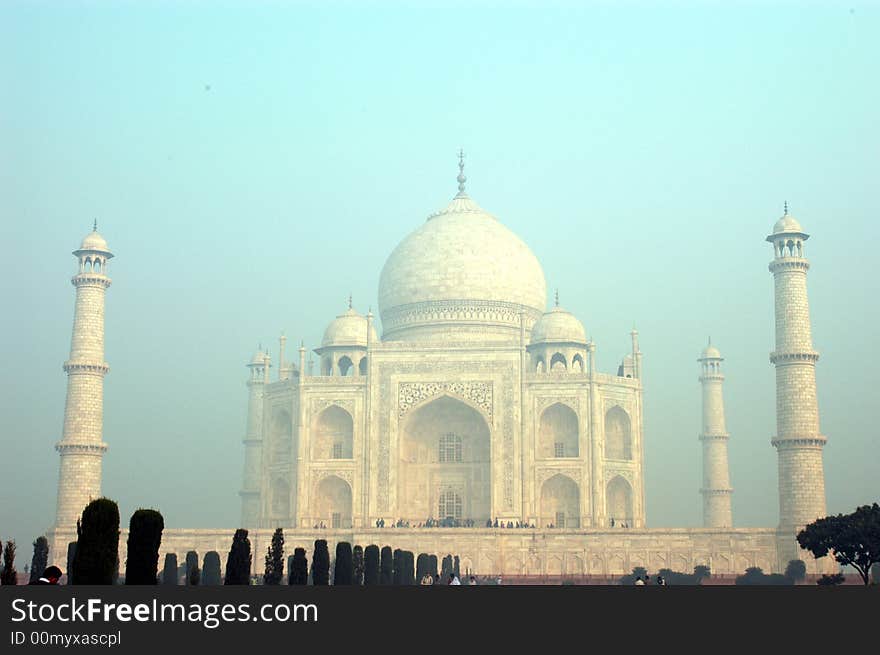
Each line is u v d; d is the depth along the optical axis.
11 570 68.56
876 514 120.19
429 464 192.75
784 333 173.88
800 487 168.25
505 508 181.25
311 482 186.50
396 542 169.25
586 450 182.25
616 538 166.88
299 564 86.25
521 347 186.75
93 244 183.00
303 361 191.62
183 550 170.00
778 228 178.50
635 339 196.50
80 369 178.00
